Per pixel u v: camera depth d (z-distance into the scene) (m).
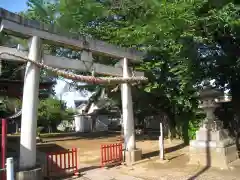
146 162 11.50
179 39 10.96
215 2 8.32
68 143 19.23
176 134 18.64
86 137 23.75
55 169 9.29
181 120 17.08
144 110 19.39
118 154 11.37
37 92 8.65
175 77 14.14
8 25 7.97
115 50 11.72
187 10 8.52
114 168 10.57
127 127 11.93
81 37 10.30
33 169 8.20
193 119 16.28
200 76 12.73
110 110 34.22
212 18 8.62
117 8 11.83
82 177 9.21
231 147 11.12
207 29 9.58
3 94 12.48
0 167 7.53
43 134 27.64
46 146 17.50
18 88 12.57
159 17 8.80
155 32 9.76
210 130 11.07
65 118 34.03
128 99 12.05
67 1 11.52
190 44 11.38
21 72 11.65
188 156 12.66
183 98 14.63
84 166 10.92
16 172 7.89
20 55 8.47
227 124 14.37
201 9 8.78
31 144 8.33
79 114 36.97
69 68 9.90
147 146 16.50
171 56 13.16
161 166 10.76
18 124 25.44
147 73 14.01
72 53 18.25
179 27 9.08
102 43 11.17
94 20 14.08
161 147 11.96
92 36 13.81
